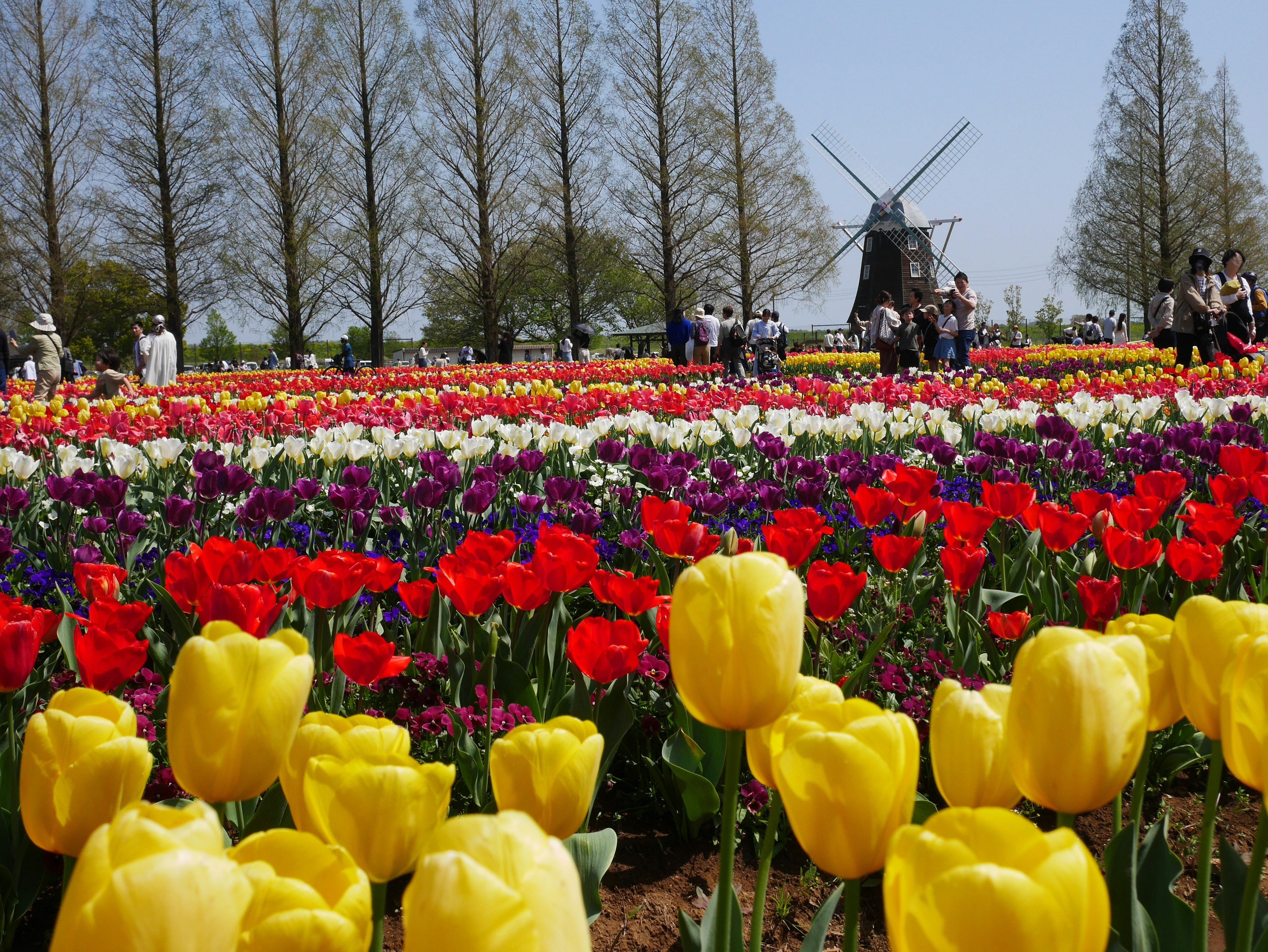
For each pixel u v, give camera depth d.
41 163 41.59
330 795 0.88
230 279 42.41
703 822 2.58
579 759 1.04
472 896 0.57
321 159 41.72
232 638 0.92
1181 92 47.53
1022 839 0.68
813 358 27.50
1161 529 4.12
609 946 2.16
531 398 10.15
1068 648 0.87
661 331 65.44
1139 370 12.02
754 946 1.19
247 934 0.66
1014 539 4.74
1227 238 50.38
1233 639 1.00
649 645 3.13
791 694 1.01
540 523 4.01
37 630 2.03
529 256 44.53
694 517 4.68
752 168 44.50
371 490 4.19
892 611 3.47
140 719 2.45
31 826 1.02
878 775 0.83
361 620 3.31
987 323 47.25
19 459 5.07
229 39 40.69
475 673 2.71
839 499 5.48
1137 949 1.23
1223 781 2.94
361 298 42.81
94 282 47.91
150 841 0.63
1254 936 1.37
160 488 5.34
